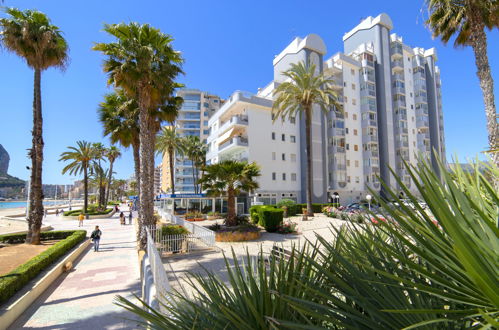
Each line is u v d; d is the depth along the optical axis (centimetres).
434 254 101
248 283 236
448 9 1143
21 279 701
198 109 7019
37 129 1488
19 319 588
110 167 4875
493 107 1005
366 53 4116
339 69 3931
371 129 3991
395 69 4409
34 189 1471
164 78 1330
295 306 125
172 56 1383
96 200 9019
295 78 2591
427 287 93
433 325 109
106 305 661
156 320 188
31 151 1487
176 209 3180
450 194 105
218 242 1420
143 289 700
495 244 90
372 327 112
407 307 116
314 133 3622
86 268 1020
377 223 147
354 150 3891
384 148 4044
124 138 2131
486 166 159
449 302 116
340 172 3662
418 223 111
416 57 4678
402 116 4234
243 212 3259
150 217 1267
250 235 1473
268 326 156
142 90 1299
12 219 2856
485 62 1040
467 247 80
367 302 118
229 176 1675
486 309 82
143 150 1296
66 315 605
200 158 4684
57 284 828
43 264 883
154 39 1311
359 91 4091
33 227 1447
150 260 680
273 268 194
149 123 1578
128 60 1236
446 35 1236
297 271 176
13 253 1205
